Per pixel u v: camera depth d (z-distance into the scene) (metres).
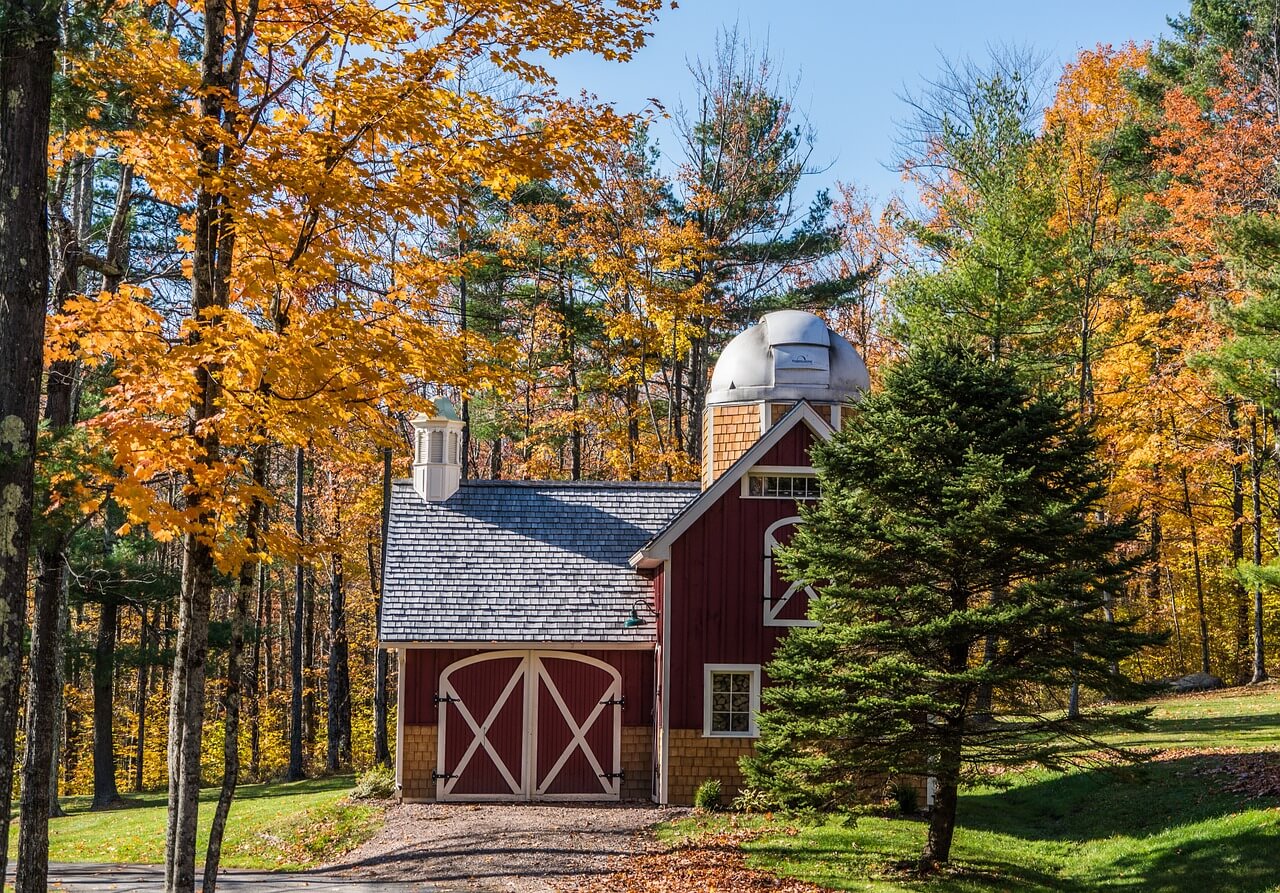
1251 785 19.56
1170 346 33.56
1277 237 21.52
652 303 34.59
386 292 13.47
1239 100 31.72
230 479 12.33
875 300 42.44
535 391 42.97
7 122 10.34
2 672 10.12
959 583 16.95
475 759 24.23
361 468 35.47
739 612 23.44
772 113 39.47
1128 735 26.52
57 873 18.88
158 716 47.31
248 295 12.71
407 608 24.38
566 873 17.55
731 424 26.28
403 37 13.08
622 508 27.02
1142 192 35.38
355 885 17.17
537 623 24.42
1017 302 29.58
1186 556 40.25
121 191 16.30
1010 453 16.59
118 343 12.16
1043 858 18.94
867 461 17.05
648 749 24.50
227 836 22.25
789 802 17.22
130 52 12.09
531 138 12.98
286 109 13.35
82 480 12.84
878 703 16.17
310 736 45.94
